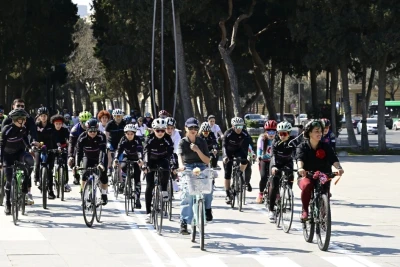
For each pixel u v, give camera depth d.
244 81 149.88
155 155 30.75
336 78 96.44
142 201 40.31
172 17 91.12
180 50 93.00
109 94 188.75
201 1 90.94
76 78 173.75
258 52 109.31
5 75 126.25
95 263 22.95
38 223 31.72
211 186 25.31
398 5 82.31
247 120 145.88
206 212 26.97
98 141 32.81
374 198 42.50
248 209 36.91
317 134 26.12
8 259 23.59
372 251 25.16
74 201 39.94
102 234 28.70
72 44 124.06
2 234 28.72
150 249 25.39
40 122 39.62
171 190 31.88
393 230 30.19
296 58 106.12
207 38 107.12
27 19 114.50
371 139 133.50
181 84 94.12
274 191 31.42
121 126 44.84
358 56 84.25
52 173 40.31
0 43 111.88
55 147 40.28
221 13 95.06
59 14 120.75
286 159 31.14
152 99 91.06
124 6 90.56
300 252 24.86
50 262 23.09
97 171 32.28
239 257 23.92
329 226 24.83
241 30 105.44
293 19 88.12
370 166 67.88
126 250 25.23
